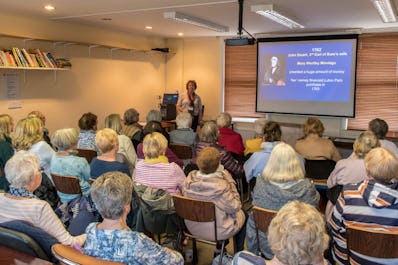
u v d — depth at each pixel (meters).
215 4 4.44
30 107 5.41
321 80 6.85
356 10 4.78
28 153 2.01
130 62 7.37
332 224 2.20
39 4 4.43
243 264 1.36
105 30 6.65
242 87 7.86
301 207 1.32
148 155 2.79
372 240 1.87
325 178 3.33
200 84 8.17
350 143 6.16
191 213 2.50
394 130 6.54
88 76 6.38
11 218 1.84
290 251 1.21
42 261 1.50
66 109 6.01
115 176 1.59
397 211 1.90
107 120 4.23
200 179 2.52
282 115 7.48
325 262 1.37
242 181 4.08
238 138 4.46
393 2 4.18
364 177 2.62
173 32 7.18
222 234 2.53
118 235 1.48
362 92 6.70
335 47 6.64
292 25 5.87
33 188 1.96
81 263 1.36
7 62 4.64
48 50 5.60
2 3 4.37
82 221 2.16
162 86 8.35
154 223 2.57
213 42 7.89
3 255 1.56
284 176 2.32
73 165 2.86
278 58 7.18
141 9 4.76
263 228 2.28
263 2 4.34
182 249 3.04
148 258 1.50
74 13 5.05
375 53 6.48
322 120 7.08
